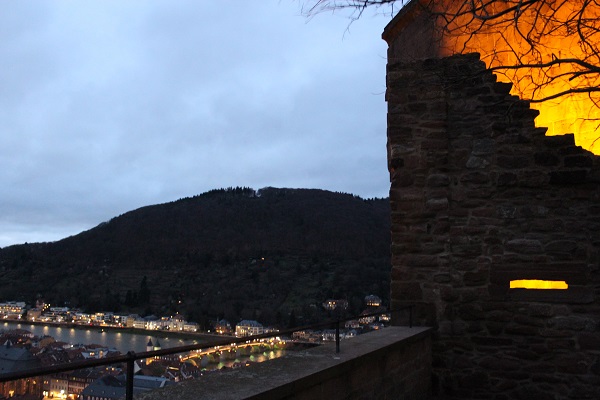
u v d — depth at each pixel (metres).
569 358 6.80
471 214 7.39
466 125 7.58
